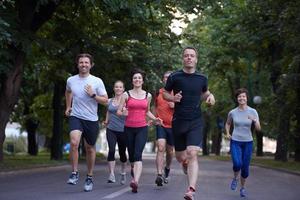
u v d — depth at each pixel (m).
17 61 16.72
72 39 20.75
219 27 30.98
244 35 27.58
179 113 7.61
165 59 25.70
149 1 18.53
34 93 33.56
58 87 26.44
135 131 9.62
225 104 45.56
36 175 14.33
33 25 17.34
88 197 8.73
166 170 11.73
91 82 9.24
